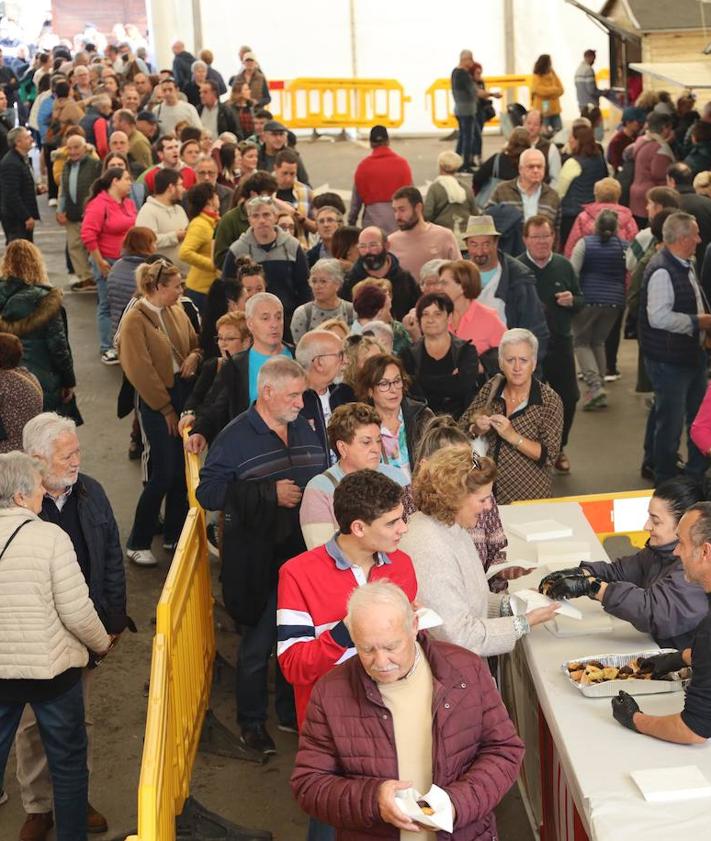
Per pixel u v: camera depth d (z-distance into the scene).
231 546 5.25
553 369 8.34
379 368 5.50
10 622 4.43
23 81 24.56
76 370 11.34
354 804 3.38
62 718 4.59
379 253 8.05
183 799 4.99
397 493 4.06
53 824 5.05
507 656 5.29
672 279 7.66
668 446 7.98
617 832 3.38
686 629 4.28
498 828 5.02
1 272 8.54
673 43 17.78
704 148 12.88
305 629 4.19
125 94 18.14
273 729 5.71
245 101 19.16
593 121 18.38
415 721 3.53
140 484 8.78
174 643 4.81
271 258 8.55
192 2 22.52
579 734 3.86
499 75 23.08
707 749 3.74
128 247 9.64
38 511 4.60
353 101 23.19
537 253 8.20
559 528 5.45
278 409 5.25
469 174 19.44
